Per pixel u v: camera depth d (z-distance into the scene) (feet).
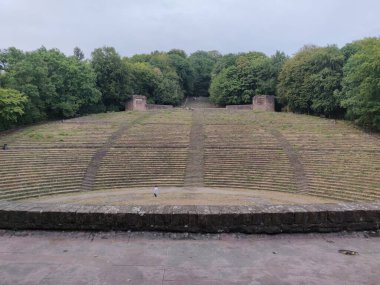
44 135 182.91
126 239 24.61
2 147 158.30
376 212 26.40
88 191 120.57
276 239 24.71
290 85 272.72
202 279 18.69
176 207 27.43
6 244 23.66
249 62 345.31
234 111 277.44
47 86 226.38
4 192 106.93
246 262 20.92
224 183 128.88
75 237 24.95
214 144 169.99
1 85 203.21
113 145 167.63
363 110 171.01
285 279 18.71
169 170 140.05
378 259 21.45
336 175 122.01
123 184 128.36
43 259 21.21
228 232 25.72
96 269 19.86
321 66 246.06
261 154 152.35
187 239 24.67
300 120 223.71
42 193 113.39
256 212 25.90
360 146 153.58
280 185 122.62
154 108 330.75
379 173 116.47
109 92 297.74
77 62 271.28
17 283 18.16
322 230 25.94
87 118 240.12
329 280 18.62
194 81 449.48
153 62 410.52
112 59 301.22
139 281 18.40
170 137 183.32
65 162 142.61
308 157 143.54
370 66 160.35
